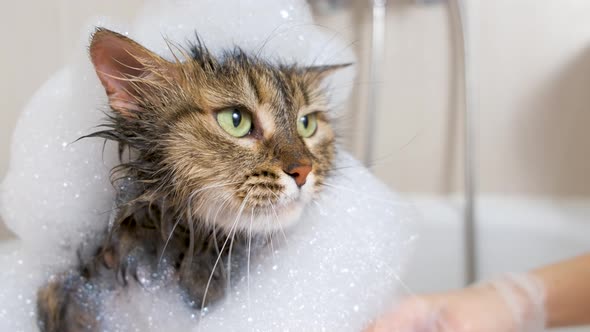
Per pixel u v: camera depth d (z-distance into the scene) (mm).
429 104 1486
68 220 642
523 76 1420
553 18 1384
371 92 1381
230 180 586
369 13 1442
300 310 661
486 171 1462
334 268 700
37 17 984
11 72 932
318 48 825
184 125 582
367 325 693
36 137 645
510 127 1440
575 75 1388
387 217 802
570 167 1422
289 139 630
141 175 588
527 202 1408
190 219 586
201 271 626
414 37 1463
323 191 686
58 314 612
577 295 845
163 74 586
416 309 753
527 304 822
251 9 709
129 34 669
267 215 604
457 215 1370
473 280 1297
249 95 612
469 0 1409
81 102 642
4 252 708
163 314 623
